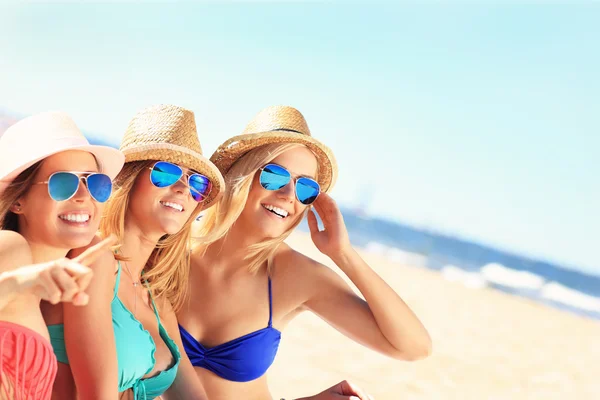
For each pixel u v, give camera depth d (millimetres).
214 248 3297
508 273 30141
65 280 1557
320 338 9828
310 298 3438
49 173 2078
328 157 3334
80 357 2311
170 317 3025
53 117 2186
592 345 14367
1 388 1879
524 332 14289
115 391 2357
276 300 3359
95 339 2328
